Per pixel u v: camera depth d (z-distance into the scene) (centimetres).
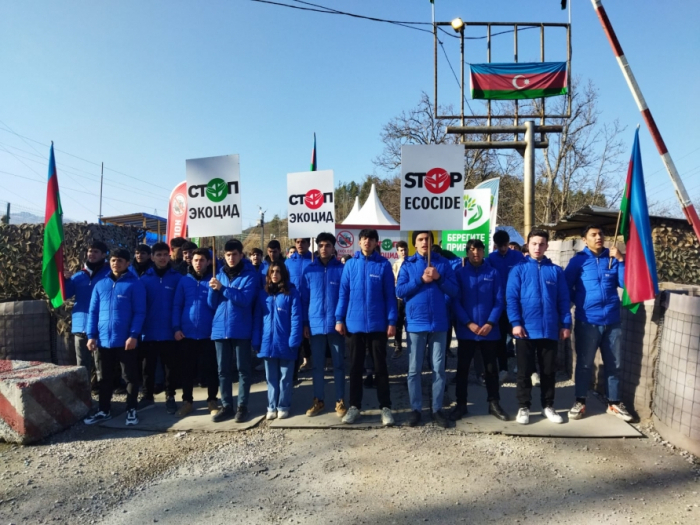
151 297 529
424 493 337
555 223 866
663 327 447
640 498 326
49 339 655
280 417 500
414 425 470
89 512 322
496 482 351
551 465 378
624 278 473
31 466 397
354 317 476
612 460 387
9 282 675
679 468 371
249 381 508
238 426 479
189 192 539
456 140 1504
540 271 477
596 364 569
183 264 641
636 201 467
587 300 482
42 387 461
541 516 305
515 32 1035
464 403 492
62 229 581
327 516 310
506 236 592
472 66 1000
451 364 748
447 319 480
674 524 294
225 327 491
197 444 441
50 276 569
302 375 708
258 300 509
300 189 559
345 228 1568
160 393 621
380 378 480
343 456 402
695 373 395
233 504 328
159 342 531
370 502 326
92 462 404
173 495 343
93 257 575
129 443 447
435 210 487
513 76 992
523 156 1018
